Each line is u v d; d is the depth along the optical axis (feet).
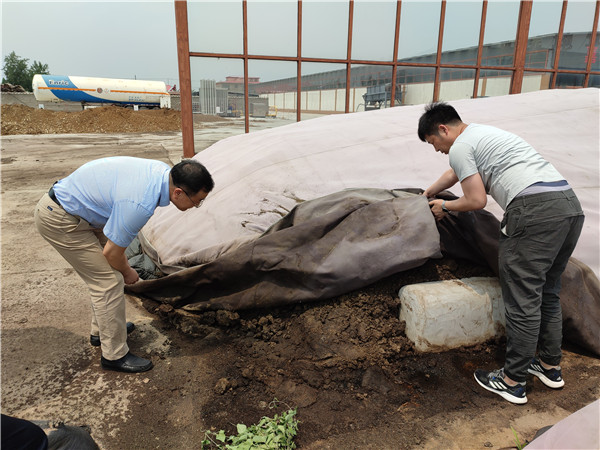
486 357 8.23
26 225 16.35
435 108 7.59
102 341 7.59
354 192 9.80
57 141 51.08
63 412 6.74
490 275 8.92
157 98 91.81
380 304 8.62
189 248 10.47
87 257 7.12
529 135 12.42
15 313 9.75
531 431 6.42
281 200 10.81
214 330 9.08
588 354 8.48
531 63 24.64
